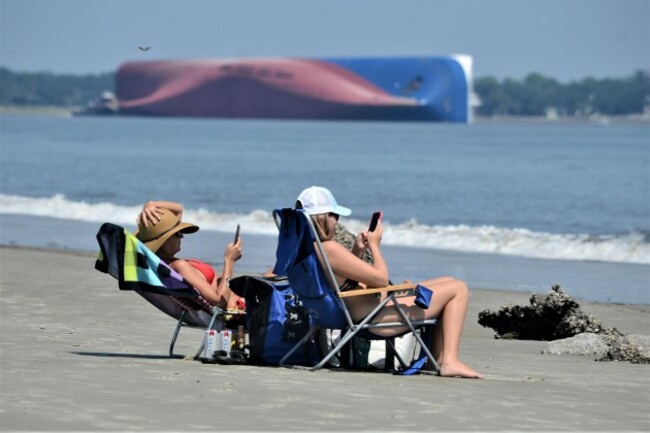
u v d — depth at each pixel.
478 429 18.00
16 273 47.34
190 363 25.00
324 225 24.16
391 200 120.75
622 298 48.78
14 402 18.62
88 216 89.88
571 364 28.83
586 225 94.00
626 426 18.88
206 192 128.50
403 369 24.88
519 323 36.28
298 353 25.34
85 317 34.75
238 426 17.39
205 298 25.77
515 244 71.44
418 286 23.89
